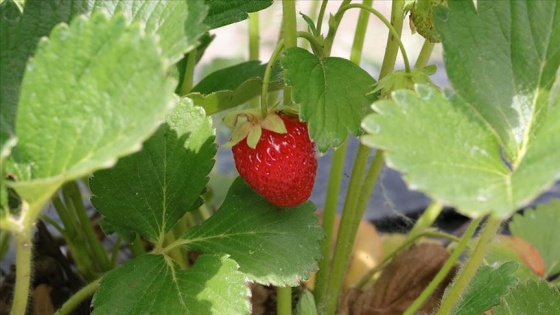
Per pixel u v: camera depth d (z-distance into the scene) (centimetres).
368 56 53
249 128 25
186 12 21
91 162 16
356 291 38
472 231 29
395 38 26
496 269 29
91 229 36
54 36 18
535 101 21
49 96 17
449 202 16
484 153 19
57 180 17
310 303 30
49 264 36
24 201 19
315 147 26
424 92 19
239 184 27
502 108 21
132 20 22
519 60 21
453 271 37
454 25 22
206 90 34
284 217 27
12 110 21
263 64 35
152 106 16
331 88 24
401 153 18
